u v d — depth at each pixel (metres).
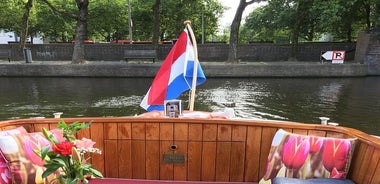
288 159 2.31
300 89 11.79
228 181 2.78
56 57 20.16
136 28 29.56
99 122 2.74
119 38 33.16
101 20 26.45
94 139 2.77
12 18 22.80
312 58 20.20
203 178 2.80
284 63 17.09
